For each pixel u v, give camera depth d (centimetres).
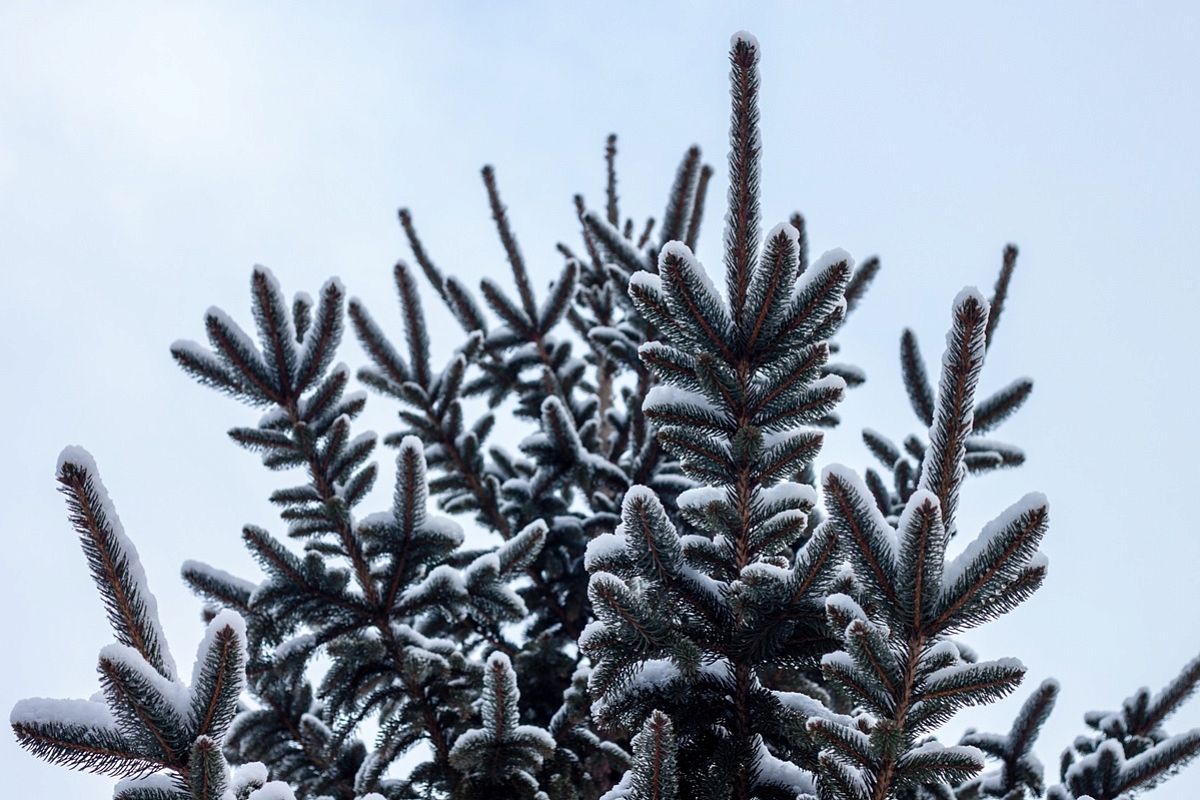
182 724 275
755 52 299
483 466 437
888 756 281
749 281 302
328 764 367
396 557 355
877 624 288
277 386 364
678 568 296
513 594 360
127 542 279
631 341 468
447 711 361
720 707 301
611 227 454
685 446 302
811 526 363
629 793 288
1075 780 332
